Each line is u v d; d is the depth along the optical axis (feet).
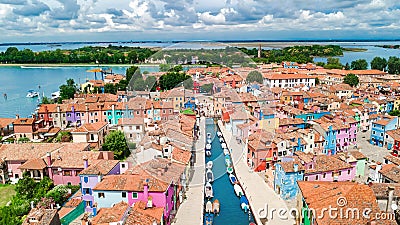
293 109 302.66
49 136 289.94
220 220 164.86
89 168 168.55
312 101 366.22
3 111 429.38
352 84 514.27
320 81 559.79
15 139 285.23
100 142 256.11
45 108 324.60
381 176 173.27
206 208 169.68
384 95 392.68
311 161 181.88
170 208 151.84
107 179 155.84
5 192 191.01
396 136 250.78
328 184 140.15
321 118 274.16
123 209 131.85
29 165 190.60
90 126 256.93
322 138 235.40
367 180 193.26
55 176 192.65
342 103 353.10
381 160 233.35
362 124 314.35
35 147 215.10
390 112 337.72
